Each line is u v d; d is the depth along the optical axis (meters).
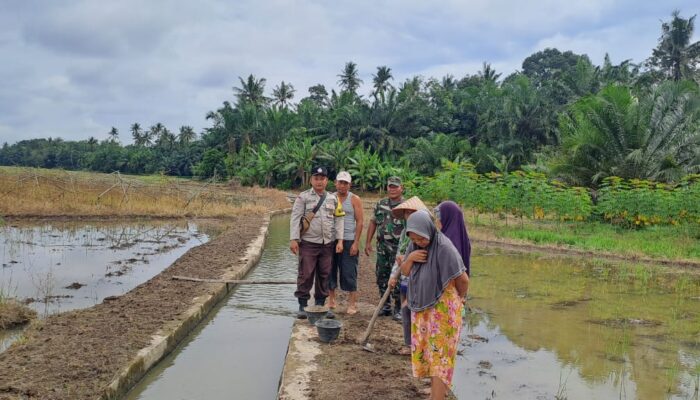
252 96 66.25
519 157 40.06
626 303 8.30
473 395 4.73
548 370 5.39
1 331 6.30
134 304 7.14
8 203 19.56
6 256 11.53
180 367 5.56
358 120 49.28
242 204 25.27
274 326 7.05
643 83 36.03
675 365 5.58
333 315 6.44
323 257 6.64
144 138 104.81
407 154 43.66
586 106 20.81
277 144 54.25
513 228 18.42
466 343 6.25
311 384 4.55
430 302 3.83
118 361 4.99
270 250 13.59
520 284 9.70
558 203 17.16
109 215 19.73
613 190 17.84
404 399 4.28
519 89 41.72
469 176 19.92
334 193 6.78
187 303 7.27
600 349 6.08
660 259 12.54
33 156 105.19
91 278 9.50
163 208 21.41
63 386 4.38
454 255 3.79
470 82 62.31
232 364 5.67
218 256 11.20
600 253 13.43
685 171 19.31
